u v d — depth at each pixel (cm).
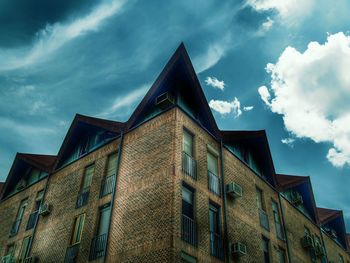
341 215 3073
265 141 2133
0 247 2073
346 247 3017
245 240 1628
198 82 1664
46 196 2003
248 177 1922
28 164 2392
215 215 1531
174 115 1509
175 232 1210
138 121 1708
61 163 2102
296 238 2195
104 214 1552
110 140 1803
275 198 2138
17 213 2175
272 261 1770
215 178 1611
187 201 1389
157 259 1190
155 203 1327
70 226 1667
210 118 1741
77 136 2108
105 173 1700
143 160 1508
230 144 1917
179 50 1617
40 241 1797
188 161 1467
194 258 1264
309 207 2669
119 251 1338
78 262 1483
